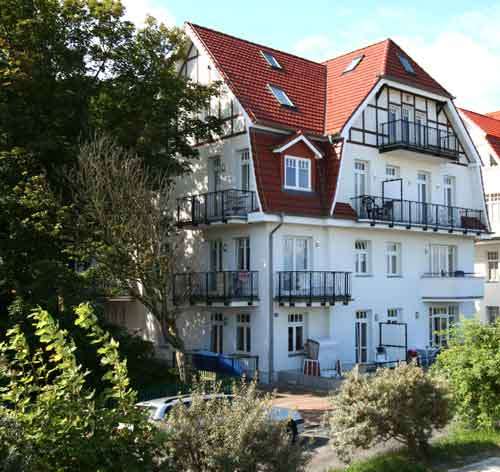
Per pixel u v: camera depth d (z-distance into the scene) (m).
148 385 20.23
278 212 23.23
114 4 21.61
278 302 23.33
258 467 7.29
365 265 27.06
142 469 6.28
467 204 31.75
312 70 29.86
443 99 29.83
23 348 6.50
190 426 7.31
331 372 23.62
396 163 28.34
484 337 13.62
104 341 6.71
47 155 19.94
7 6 20.08
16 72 19.28
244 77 25.67
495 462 10.98
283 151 23.86
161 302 19.47
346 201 25.88
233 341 24.62
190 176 27.02
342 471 10.60
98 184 18.22
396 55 28.80
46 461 5.80
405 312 28.25
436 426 11.20
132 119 21.09
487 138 36.88
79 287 19.36
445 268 30.81
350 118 25.59
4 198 18.92
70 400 6.12
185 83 22.47
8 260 20.38
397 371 11.05
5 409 6.12
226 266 25.14
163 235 19.34
